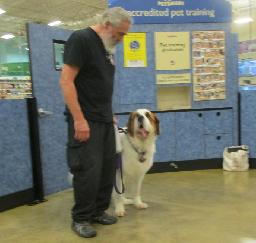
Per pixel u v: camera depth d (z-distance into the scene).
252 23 11.17
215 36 4.62
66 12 10.56
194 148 4.70
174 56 4.57
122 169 2.96
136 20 4.45
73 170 2.54
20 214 3.12
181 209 3.10
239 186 3.79
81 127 2.38
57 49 3.73
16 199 3.33
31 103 3.45
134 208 3.16
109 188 2.78
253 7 10.86
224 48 4.66
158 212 3.04
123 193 3.06
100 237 2.53
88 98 2.48
